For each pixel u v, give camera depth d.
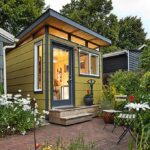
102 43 9.94
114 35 25.06
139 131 3.22
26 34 8.22
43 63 7.32
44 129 6.08
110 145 4.53
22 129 5.51
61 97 8.05
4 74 7.00
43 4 19.89
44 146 3.14
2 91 6.68
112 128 6.24
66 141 4.69
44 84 7.24
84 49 9.11
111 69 16.75
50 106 7.20
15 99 6.27
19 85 8.99
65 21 7.26
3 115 5.55
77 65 8.67
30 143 4.67
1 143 4.70
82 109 7.84
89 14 25.12
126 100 6.71
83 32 8.34
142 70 10.27
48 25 7.35
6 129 5.47
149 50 10.69
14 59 9.62
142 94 4.61
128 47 28.03
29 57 8.23
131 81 8.59
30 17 17.16
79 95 8.66
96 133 5.64
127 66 15.70
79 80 8.72
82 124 6.86
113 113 6.53
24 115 5.83
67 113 7.02
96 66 10.04
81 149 3.15
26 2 17.19
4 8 15.70
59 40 7.81
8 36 7.09
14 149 4.26
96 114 8.45
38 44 7.74
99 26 24.42
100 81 10.11
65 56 8.25
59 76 8.00
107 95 8.85
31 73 8.03
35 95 7.71
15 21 16.62
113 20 26.83
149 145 2.91
